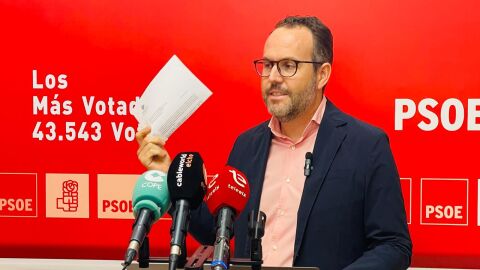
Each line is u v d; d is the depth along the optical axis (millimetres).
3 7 2652
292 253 1816
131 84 2641
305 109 1835
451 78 2506
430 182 2539
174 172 1266
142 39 2627
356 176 1795
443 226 2547
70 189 2691
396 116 2537
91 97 2656
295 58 1777
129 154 2666
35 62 2656
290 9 2561
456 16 2490
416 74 2520
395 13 2516
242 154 1996
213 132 2627
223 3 2590
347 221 1787
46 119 2674
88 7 2635
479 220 2525
